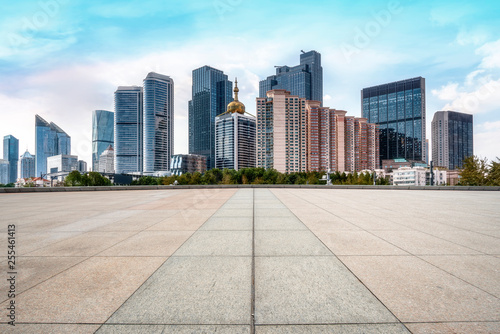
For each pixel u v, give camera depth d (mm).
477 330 2418
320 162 152125
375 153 194250
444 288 3246
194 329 2453
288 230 6480
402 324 2521
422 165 196125
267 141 150875
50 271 3840
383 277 3578
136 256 4508
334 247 4988
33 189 23188
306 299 2994
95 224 7402
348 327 2482
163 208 10961
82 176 70750
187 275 3668
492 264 4059
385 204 12211
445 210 10094
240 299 2996
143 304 2891
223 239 5625
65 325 2520
